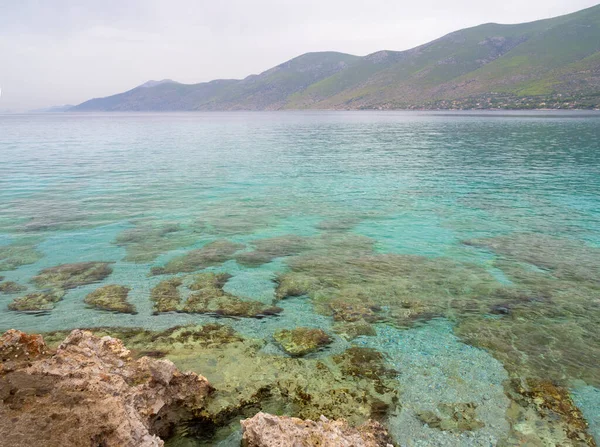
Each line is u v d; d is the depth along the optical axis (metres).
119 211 26.25
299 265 18.05
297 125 137.62
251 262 18.34
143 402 8.27
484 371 10.65
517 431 8.58
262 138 84.88
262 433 7.51
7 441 5.98
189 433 8.39
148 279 16.38
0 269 17.03
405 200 29.72
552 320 13.41
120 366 8.83
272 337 12.19
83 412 6.86
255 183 35.81
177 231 22.50
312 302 14.62
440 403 9.40
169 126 143.88
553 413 9.13
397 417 8.94
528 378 10.38
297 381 10.05
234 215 25.75
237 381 9.95
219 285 15.94
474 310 14.10
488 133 82.12
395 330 12.77
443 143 67.56
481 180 36.59
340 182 36.38
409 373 10.52
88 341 9.37
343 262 18.42
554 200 29.16
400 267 17.88
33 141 77.75
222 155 55.44
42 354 8.58
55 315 13.34
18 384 7.32
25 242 20.30
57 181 35.84
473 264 18.20
